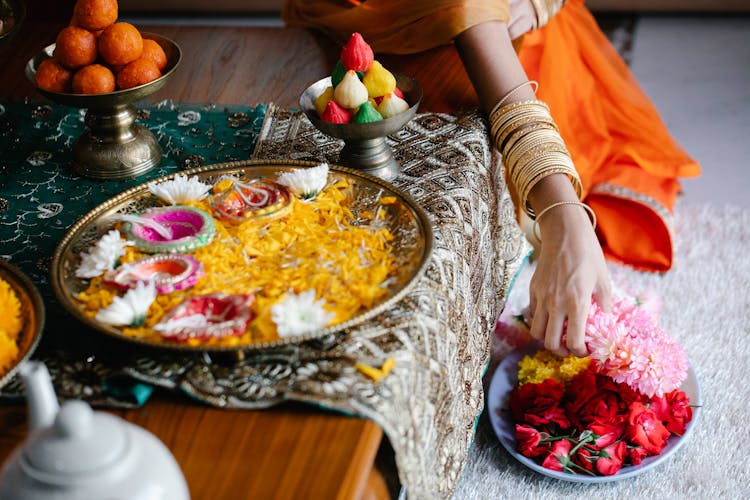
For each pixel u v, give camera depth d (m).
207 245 0.92
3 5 1.30
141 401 0.78
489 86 1.27
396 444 0.77
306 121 1.27
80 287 0.87
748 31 2.86
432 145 1.20
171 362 0.80
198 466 0.72
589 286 1.08
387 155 1.12
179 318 0.81
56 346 0.85
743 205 2.04
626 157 1.89
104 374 0.80
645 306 1.58
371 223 0.97
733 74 2.61
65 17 1.73
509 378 1.44
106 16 1.05
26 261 0.99
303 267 0.88
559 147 1.18
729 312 1.69
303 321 0.78
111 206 0.99
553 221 1.13
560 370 1.36
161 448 0.60
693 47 2.78
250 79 1.45
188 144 1.24
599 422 1.28
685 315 1.68
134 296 0.81
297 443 0.74
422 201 1.06
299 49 1.55
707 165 2.19
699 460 1.36
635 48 2.79
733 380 1.52
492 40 1.31
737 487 1.32
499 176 1.35
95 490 0.54
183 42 1.60
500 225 1.36
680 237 1.91
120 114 1.14
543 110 1.22
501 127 1.23
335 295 0.84
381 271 0.87
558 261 1.10
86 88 1.05
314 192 1.01
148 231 0.94
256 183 1.02
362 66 1.06
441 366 0.90
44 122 1.31
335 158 1.17
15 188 1.14
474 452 1.39
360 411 0.75
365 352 0.81
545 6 1.59
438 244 0.98
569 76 1.88
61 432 0.55
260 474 0.71
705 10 2.90
